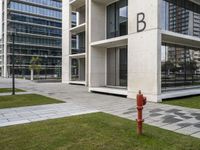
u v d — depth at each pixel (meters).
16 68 57.84
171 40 13.80
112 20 17.17
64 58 28.89
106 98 12.66
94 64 16.98
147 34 11.45
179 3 14.52
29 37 60.47
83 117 7.19
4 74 57.53
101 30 17.53
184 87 15.38
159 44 10.97
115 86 16.62
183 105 9.88
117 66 16.61
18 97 12.73
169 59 14.39
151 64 11.20
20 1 57.97
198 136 5.18
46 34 63.84
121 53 16.28
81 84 24.91
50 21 64.75
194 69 17.00
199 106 9.59
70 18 27.72
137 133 5.25
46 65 63.28
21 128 5.81
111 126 5.97
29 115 7.57
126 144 4.56
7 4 57.28
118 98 12.66
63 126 5.99
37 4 61.16
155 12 10.98
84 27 25.08
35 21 61.59
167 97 11.58
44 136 5.11
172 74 14.56
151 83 11.19
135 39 12.26
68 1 27.73
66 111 8.36
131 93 12.59
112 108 9.16
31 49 60.81
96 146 4.46
